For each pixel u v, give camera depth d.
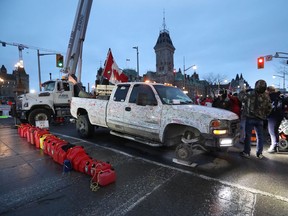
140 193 3.61
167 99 5.47
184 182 4.06
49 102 11.14
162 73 85.12
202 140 4.85
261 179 4.25
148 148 6.42
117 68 11.43
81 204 3.25
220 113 4.76
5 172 4.46
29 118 10.73
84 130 7.67
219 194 3.60
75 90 12.12
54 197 3.45
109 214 3.00
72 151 4.70
